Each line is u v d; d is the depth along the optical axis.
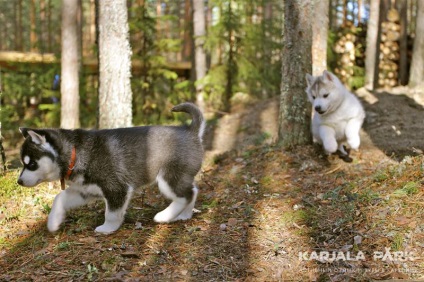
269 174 6.05
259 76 12.42
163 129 4.41
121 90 6.91
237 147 8.68
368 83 11.80
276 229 4.27
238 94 12.77
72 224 4.52
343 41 12.80
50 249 3.97
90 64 13.73
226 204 5.07
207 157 7.62
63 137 4.13
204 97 12.16
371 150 7.00
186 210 4.63
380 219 4.07
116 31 6.80
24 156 4.02
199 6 12.14
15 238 4.29
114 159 4.15
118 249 3.93
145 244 4.03
